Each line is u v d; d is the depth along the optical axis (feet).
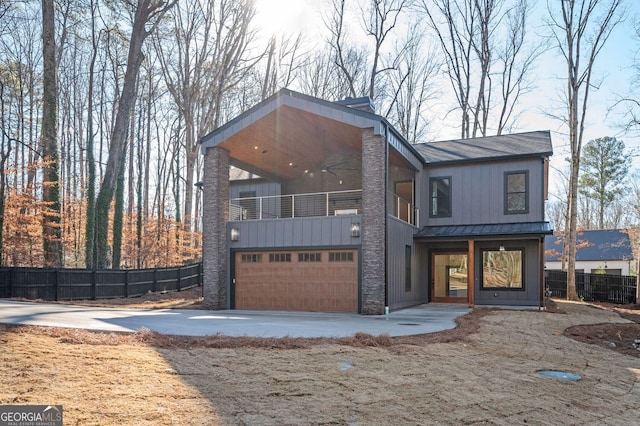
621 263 110.22
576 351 30.09
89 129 78.54
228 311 50.65
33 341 22.98
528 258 60.49
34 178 84.99
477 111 103.91
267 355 23.07
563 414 18.17
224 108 116.78
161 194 130.62
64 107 107.34
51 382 16.88
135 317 39.45
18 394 15.49
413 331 32.96
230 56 90.84
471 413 17.17
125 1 74.59
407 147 56.90
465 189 63.72
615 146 149.59
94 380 17.48
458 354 26.04
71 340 23.75
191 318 40.52
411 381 20.26
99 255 72.28
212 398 16.52
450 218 63.98
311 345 25.73
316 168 65.46
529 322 40.81
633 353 31.55
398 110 118.32
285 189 69.26
